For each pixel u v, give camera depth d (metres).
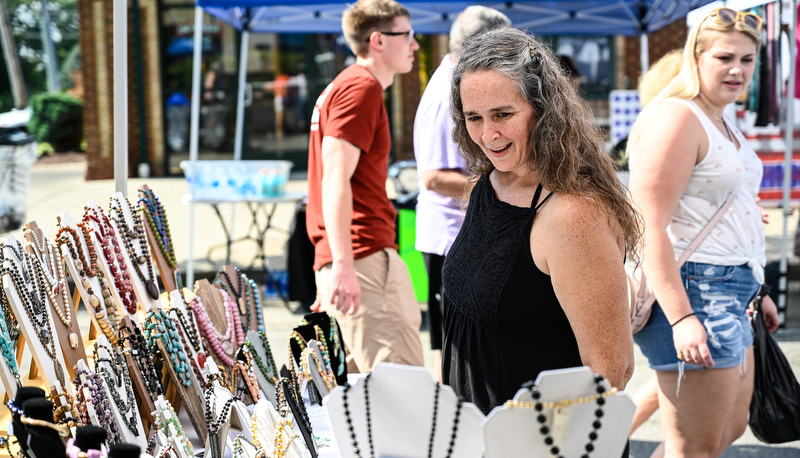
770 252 7.34
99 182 12.53
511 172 1.75
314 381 2.22
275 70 12.90
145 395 1.99
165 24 12.55
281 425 1.77
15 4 25.33
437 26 7.35
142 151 12.67
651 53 11.96
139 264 2.57
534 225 1.65
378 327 3.23
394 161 12.29
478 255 1.75
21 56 25.52
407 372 1.32
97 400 1.68
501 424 1.21
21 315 1.81
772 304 3.13
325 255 3.28
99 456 1.39
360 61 3.34
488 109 1.61
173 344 2.08
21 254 1.96
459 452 1.33
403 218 6.00
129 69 12.46
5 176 8.43
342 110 3.11
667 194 2.55
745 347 2.71
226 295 2.63
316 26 7.26
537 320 1.69
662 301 2.54
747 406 2.89
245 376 2.18
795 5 5.42
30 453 1.45
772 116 5.87
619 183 1.69
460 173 3.33
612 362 1.61
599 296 1.59
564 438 1.23
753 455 3.84
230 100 12.89
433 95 3.34
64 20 25.78
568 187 1.61
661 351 2.70
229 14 6.59
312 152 3.36
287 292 6.48
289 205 10.13
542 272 1.66
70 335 2.08
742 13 2.63
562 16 7.02
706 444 2.68
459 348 1.85
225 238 8.42
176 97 12.70
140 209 2.72
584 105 1.70
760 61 5.76
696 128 2.58
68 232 2.19
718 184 2.62
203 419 2.04
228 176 6.50
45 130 17.42
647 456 3.82
